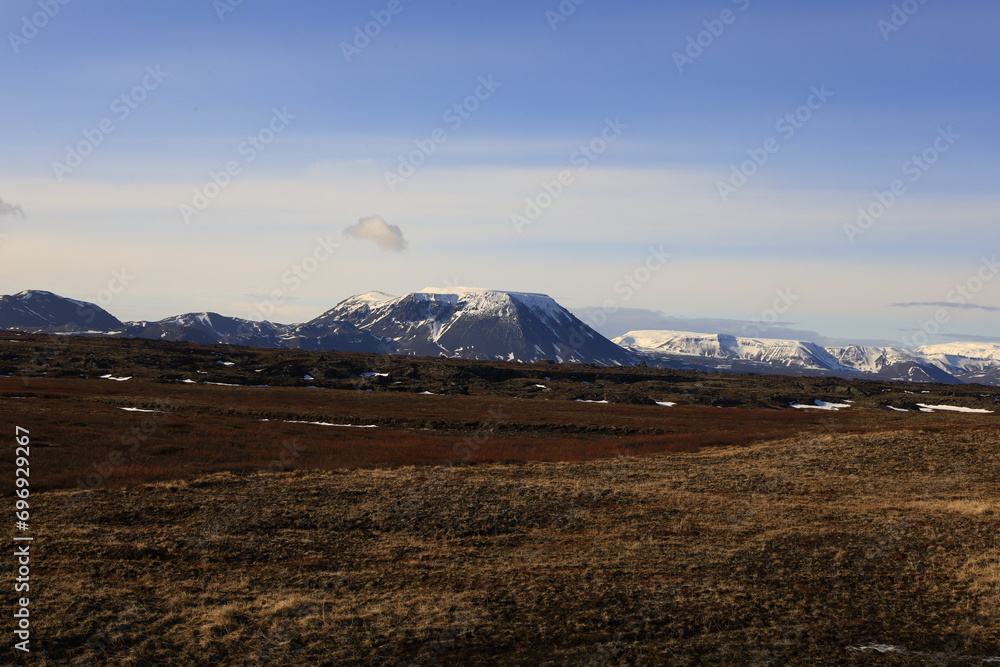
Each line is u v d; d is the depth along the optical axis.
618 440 63.50
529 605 20.70
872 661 16.98
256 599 21.11
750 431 73.81
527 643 18.20
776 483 41.31
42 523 29.31
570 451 56.19
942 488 39.62
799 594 21.75
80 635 18.14
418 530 29.83
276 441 56.94
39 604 20.02
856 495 38.03
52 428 54.78
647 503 35.03
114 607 20.06
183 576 23.52
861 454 48.53
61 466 41.69
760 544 27.22
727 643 18.06
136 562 24.78
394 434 68.00
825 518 31.67
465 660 17.27
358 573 23.94
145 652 17.34
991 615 19.70
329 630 18.69
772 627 19.14
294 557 25.94
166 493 35.25
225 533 28.53
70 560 24.62
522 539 28.78
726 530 29.55
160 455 47.78
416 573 23.89
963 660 17.05
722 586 22.28
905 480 42.00
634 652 17.62
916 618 19.75
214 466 43.75
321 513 31.89
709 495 37.81
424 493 36.03
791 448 52.50
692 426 81.69
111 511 31.41
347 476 41.28
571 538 28.70
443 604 20.61
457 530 29.84
